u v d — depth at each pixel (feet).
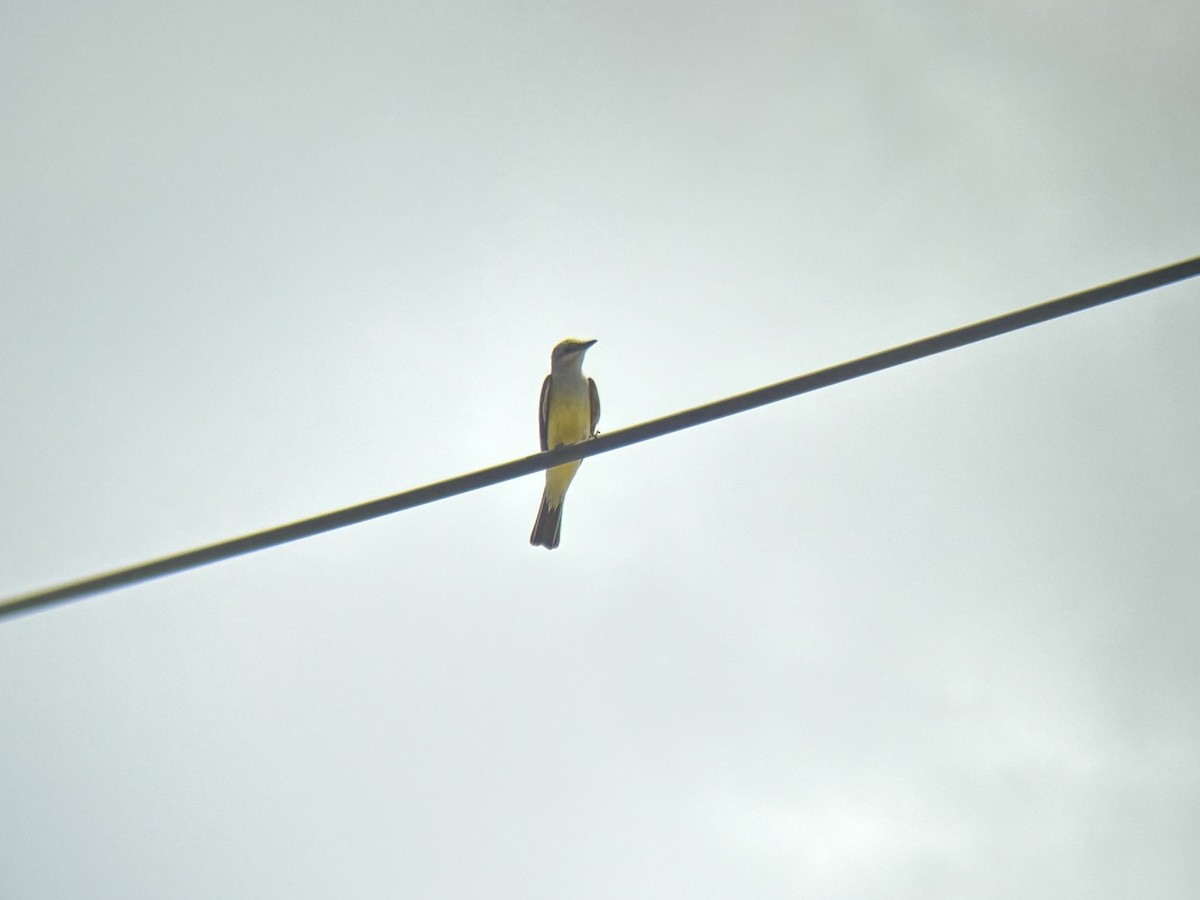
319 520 17.12
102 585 15.83
